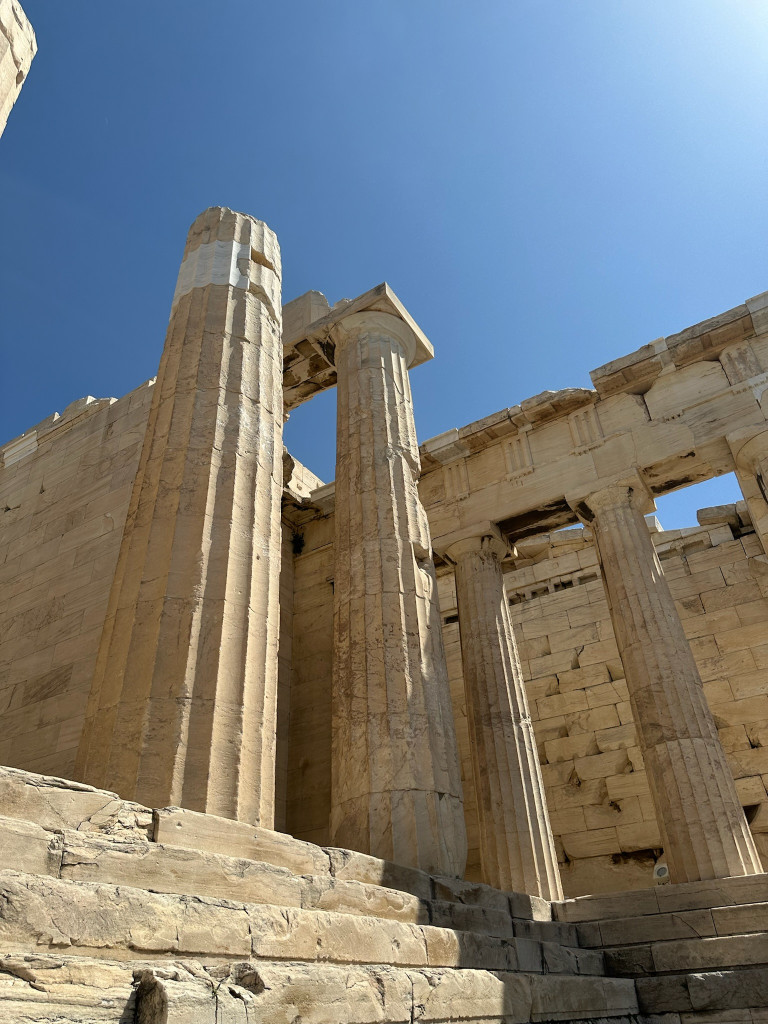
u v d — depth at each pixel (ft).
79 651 39.93
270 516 26.61
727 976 24.04
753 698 53.42
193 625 21.84
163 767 19.33
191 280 31.99
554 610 65.41
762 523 43.83
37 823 12.34
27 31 24.97
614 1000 23.02
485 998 16.53
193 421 26.71
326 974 12.21
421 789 28.35
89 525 45.57
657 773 38.58
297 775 53.98
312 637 59.41
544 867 40.19
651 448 48.62
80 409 53.21
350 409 42.32
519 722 45.78
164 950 11.32
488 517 53.06
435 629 34.22
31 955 8.88
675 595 59.77
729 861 34.58
